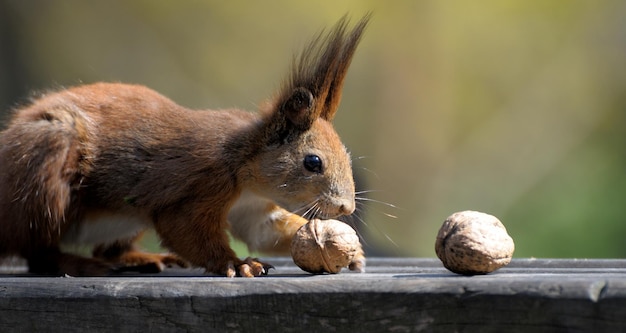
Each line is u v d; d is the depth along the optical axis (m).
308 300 3.15
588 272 3.21
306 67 3.36
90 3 6.44
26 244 3.34
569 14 6.95
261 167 3.34
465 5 6.91
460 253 3.19
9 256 3.36
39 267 3.35
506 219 6.14
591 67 6.88
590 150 6.57
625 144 6.55
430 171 6.75
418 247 6.21
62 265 3.34
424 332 3.13
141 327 3.18
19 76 6.14
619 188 5.96
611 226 5.69
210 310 3.16
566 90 6.85
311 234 3.25
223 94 6.64
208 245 3.32
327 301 3.14
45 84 6.23
